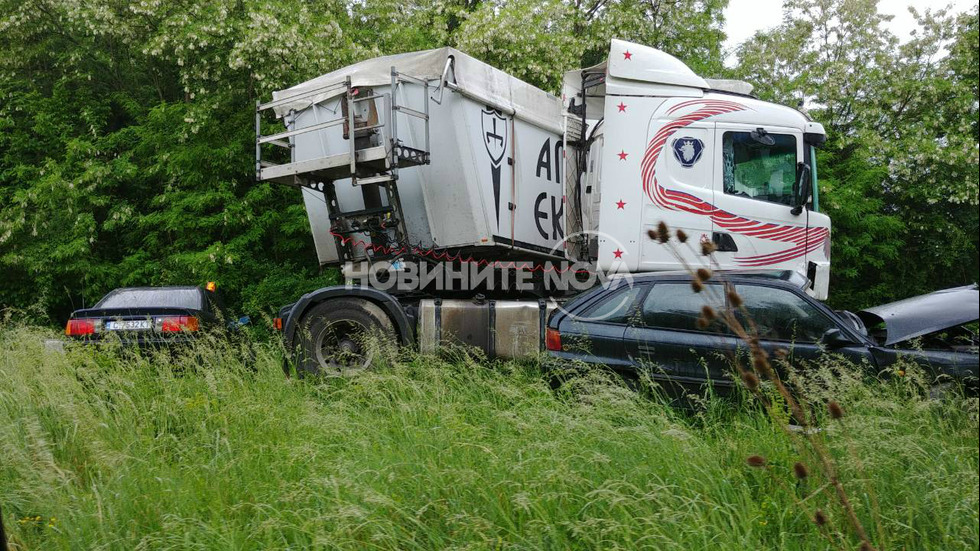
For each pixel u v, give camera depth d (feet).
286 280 43.27
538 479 14.15
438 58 24.88
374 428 17.99
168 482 15.28
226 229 45.70
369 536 12.96
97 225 49.65
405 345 24.75
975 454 14.94
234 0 46.88
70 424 18.31
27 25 54.85
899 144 47.37
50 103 53.78
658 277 21.76
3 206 50.44
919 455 15.15
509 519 13.46
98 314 26.84
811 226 28.09
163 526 13.38
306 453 16.29
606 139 27.20
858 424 15.44
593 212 28.53
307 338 24.67
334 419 18.01
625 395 18.42
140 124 52.75
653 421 17.31
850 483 13.64
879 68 52.54
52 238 47.60
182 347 25.02
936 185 47.24
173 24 47.57
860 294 47.85
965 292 21.74
